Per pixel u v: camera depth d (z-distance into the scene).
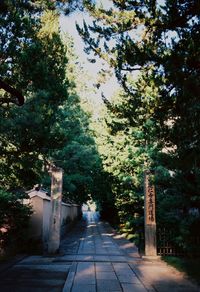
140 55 6.07
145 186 13.47
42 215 14.79
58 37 10.62
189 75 5.64
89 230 27.91
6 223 12.78
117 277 9.23
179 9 5.67
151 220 13.11
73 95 24.83
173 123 7.28
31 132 10.41
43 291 7.57
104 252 14.41
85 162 22.94
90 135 27.92
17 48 9.42
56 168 14.39
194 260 10.99
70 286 7.99
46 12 10.04
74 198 33.44
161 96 6.70
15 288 7.80
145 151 16.00
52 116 11.30
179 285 8.27
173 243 12.88
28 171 12.09
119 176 18.30
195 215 11.18
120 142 17.94
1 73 9.54
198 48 5.44
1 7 8.38
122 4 6.36
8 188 14.09
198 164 6.70
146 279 9.02
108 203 30.98
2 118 10.52
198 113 6.00
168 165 10.22
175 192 11.20
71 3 7.37
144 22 6.32
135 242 17.36
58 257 12.74
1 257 11.84
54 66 10.67
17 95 8.21
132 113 7.26
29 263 11.45
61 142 11.02
